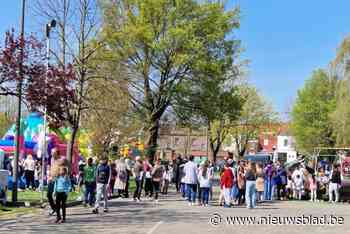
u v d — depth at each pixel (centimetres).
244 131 7650
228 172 2388
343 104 4050
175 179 3853
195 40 3981
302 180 3025
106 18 3934
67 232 1431
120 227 1546
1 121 6369
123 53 3856
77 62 2808
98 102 3372
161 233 1422
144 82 4103
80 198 2367
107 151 3753
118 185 2756
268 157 5491
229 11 4209
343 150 3391
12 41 1981
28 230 1473
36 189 2984
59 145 3262
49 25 2394
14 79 1988
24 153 3250
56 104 2195
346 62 4094
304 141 7925
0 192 2077
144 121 4153
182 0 3988
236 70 4531
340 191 2841
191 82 4128
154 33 3975
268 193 2967
